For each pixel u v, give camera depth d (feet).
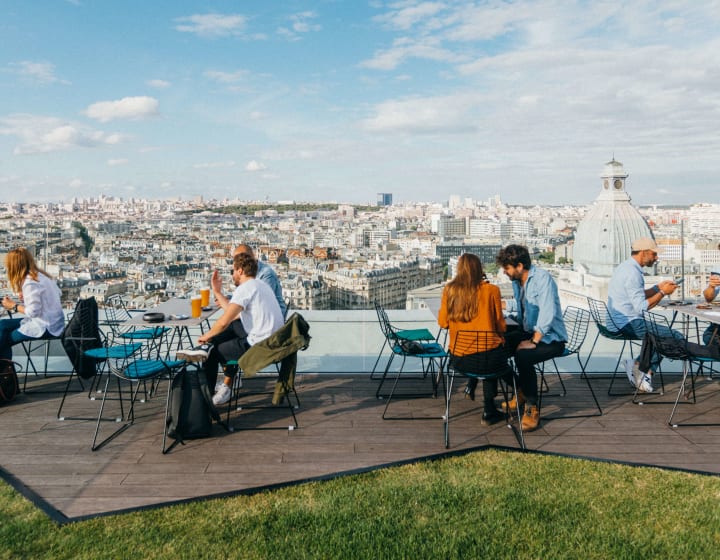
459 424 17.76
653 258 21.03
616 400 20.27
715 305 20.98
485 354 16.35
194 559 10.39
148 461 14.88
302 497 12.73
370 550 10.62
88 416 18.57
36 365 25.00
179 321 19.21
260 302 18.16
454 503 12.42
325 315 30.71
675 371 24.16
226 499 12.66
